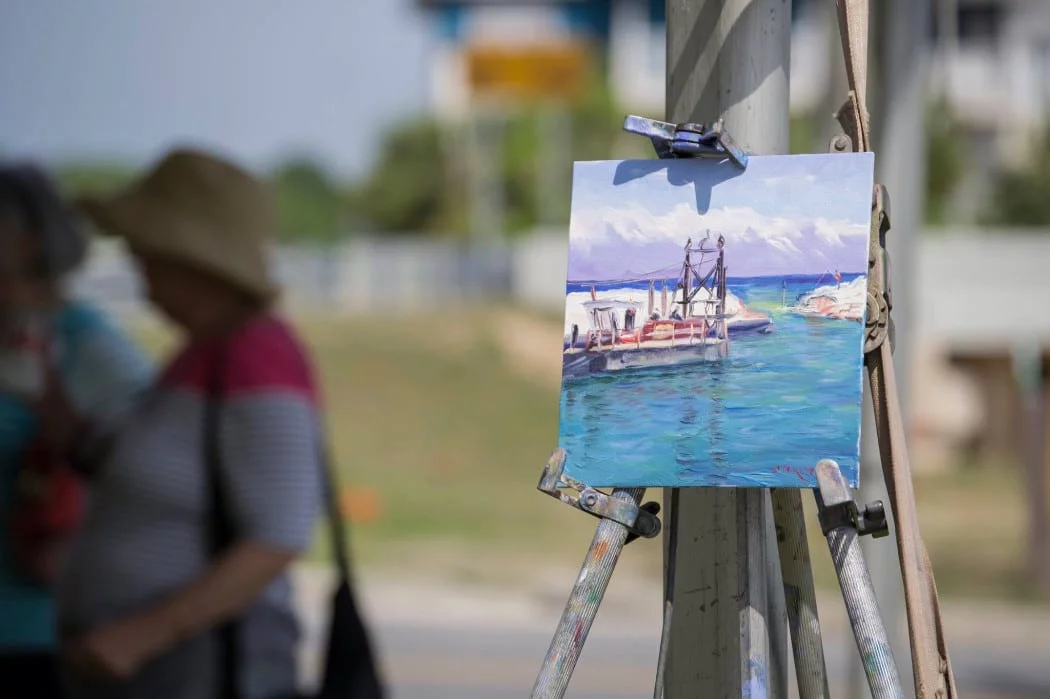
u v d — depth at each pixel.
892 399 2.15
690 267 2.19
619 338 2.19
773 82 2.47
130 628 2.87
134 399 3.49
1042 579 13.52
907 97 5.17
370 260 34.97
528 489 20.47
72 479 3.48
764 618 2.29
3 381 3.40
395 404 25.22
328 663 3.03
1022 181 36.69
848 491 2.03
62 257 3.47
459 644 11.05
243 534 2.91
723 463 2.11
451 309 31.09
